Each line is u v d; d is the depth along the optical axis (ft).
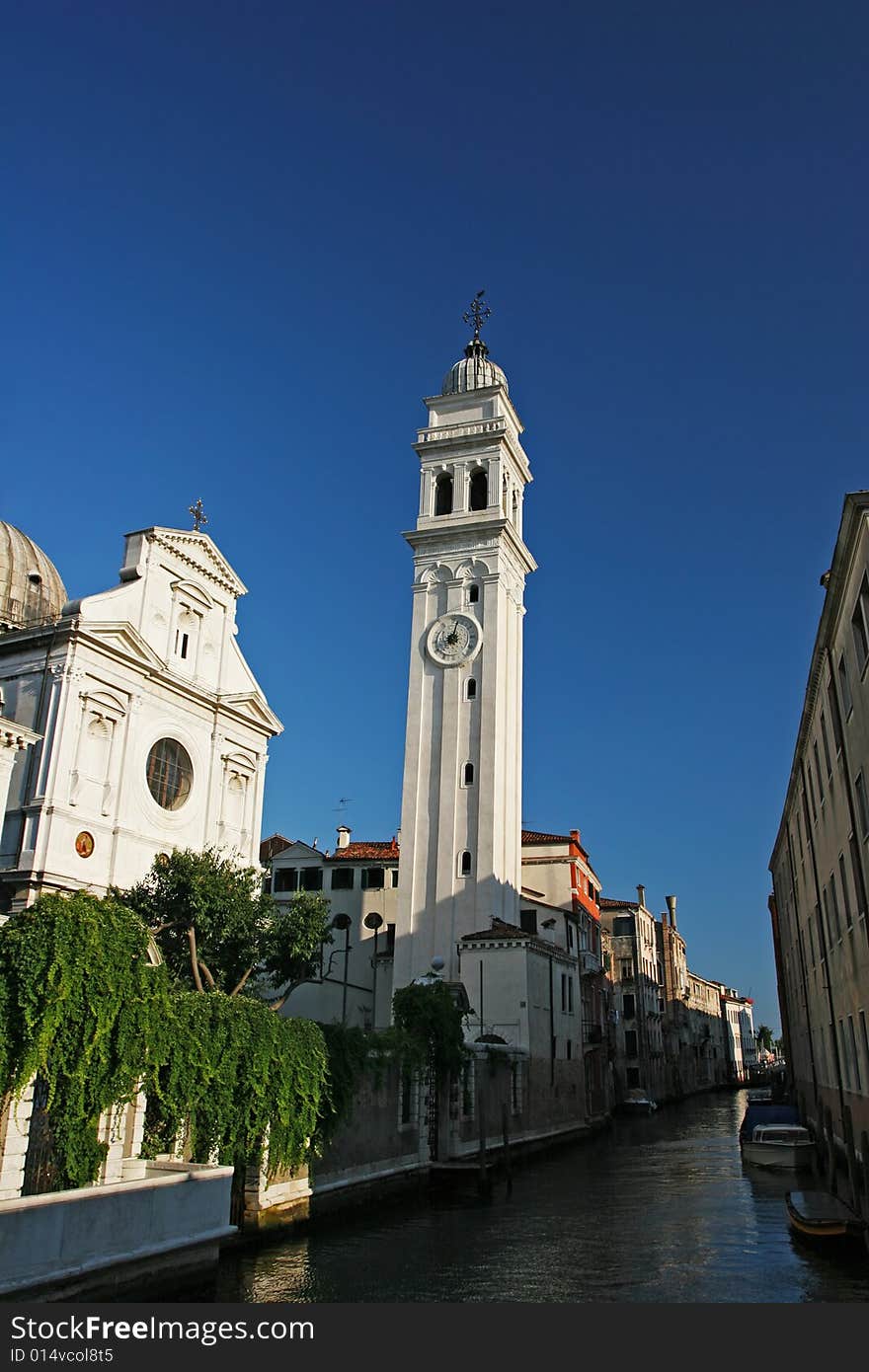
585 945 231.09
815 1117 140.36
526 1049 161.89
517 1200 108.58
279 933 114.73
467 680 192.65
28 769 115.55
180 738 137.39
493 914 177.06
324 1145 90.53
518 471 220.43
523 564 216.74
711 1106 306.35
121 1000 67.21
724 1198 108.58
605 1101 230.07
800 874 146.41
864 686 73.05
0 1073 59.82
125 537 136.67
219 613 149.28
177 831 133.28
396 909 198.08
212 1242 67.36
